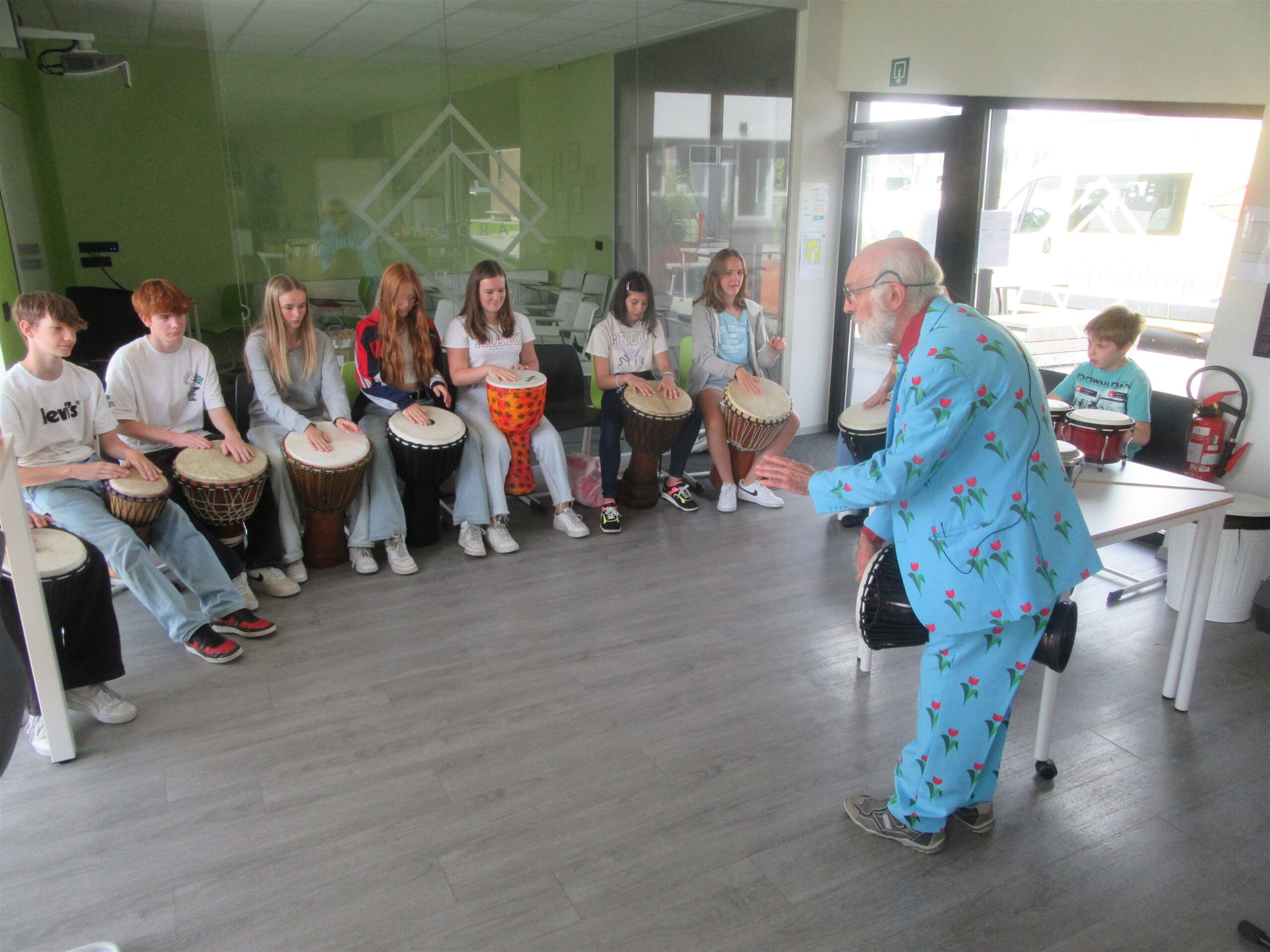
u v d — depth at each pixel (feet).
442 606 10.17
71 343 8.23
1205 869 6.16
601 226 14.67
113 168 21.75
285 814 6.66
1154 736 7.75
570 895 5.86
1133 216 16.16
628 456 15.83
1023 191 15.20
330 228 12.99
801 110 15.57
